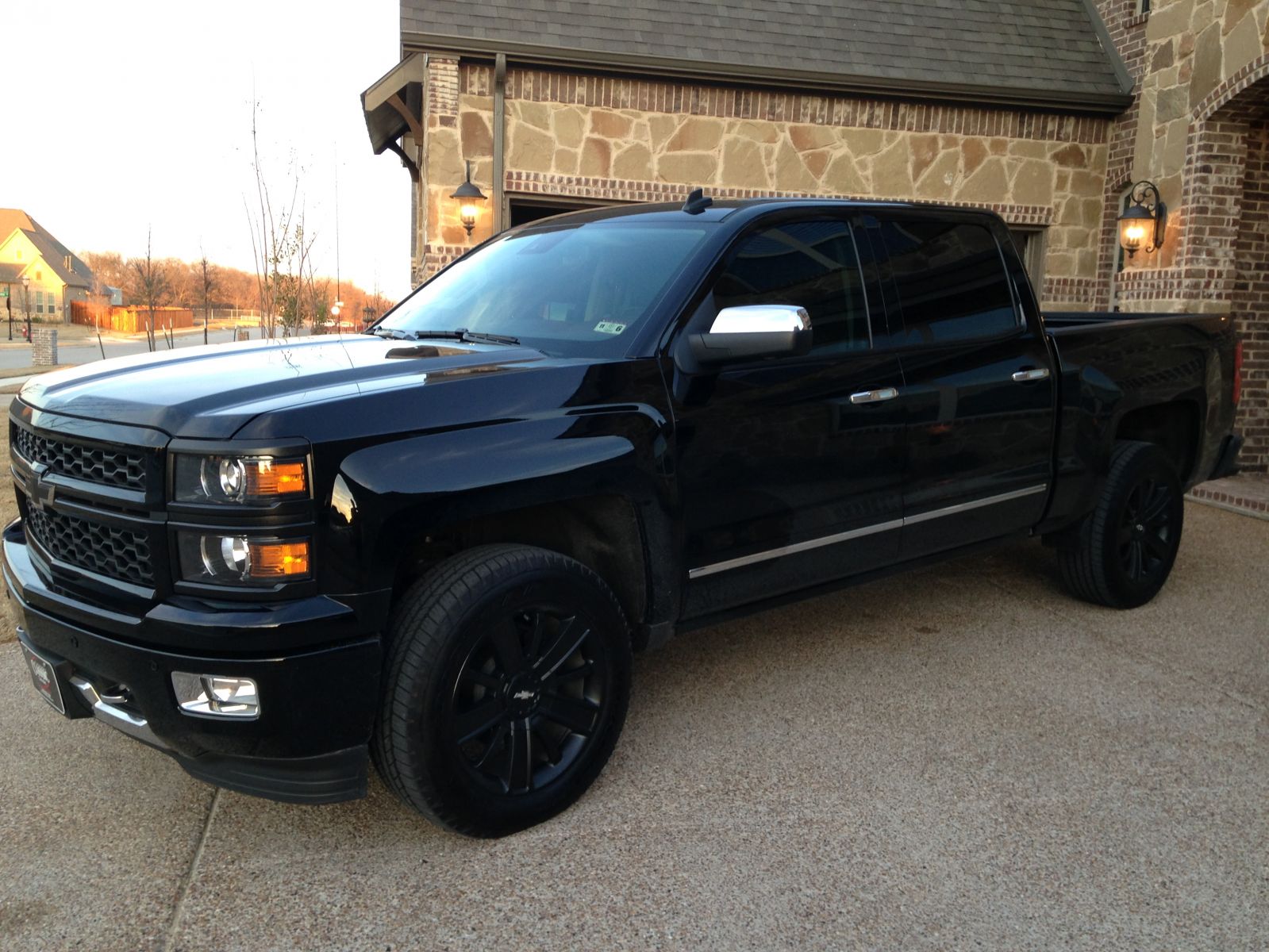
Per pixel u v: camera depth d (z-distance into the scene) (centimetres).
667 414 287
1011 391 384
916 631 433
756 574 320
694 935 228
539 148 894
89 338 5362
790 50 928
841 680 377
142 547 230
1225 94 744
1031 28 1012
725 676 380
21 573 265
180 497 222
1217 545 596
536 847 263
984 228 396
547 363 276
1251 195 795
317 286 1082
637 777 301
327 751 233
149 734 236
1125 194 967
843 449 331
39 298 9144
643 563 289
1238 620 451
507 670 258
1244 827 276
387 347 310
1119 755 318
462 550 287
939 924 233
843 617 451
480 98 883
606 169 907
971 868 255
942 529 373
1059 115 974
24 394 286
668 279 306
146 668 226
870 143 947
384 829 272
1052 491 411
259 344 323
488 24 871
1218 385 487
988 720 342
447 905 239
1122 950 225
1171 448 492
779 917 235
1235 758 317
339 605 227
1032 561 548
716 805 285
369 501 229
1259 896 245
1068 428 409
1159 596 487
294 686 223
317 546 224
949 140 959
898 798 289
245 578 221
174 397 237
